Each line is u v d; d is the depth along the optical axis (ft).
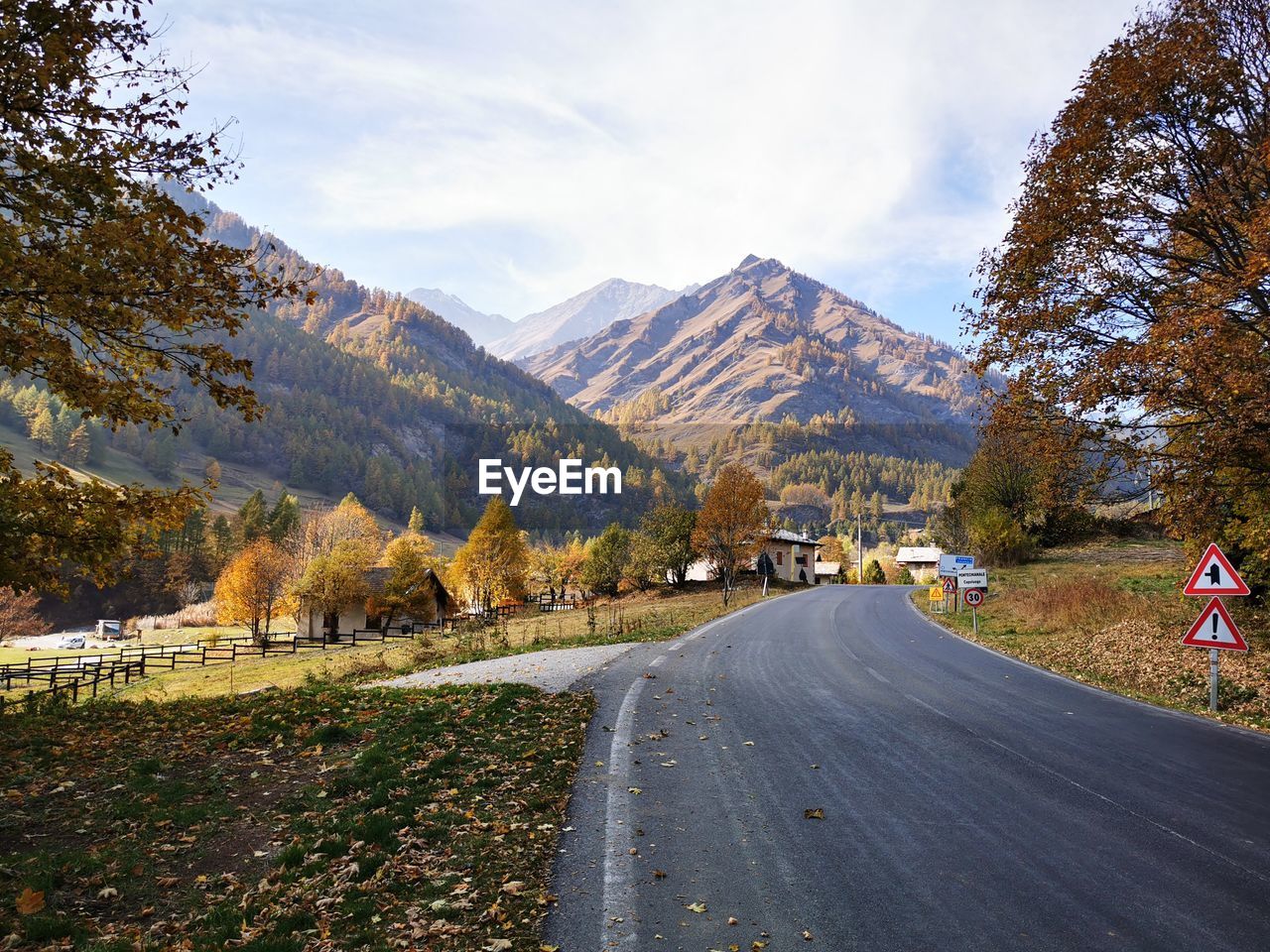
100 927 14.07
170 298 22.91
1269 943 13.51
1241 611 58.49
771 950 13.24
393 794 21.43
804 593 149.59
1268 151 36.78
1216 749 27.48
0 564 25.72
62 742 28.25
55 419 493.36
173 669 122.83
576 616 131.95
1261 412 37.06
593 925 14.12
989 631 72.33
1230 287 38.22
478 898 15.25
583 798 21.57
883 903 15.06
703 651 57.52
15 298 22.40
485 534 177.58
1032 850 17.88
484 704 34.73
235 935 13.71
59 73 20.89
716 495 135.95
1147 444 43.45
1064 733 29.89
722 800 21.52
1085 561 131.34
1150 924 14.21
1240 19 42.14
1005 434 49.60
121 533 27.25
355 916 14.43
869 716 32.94
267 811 20.35
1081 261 44.21
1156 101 42.19
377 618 185.88
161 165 22.62
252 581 183.42
